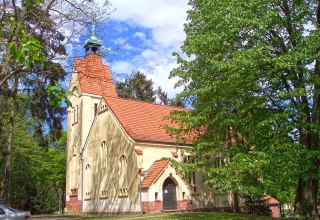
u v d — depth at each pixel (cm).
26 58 677
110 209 3516
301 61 1831
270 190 2359
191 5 2481
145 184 3105
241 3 1916
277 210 3703
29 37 710
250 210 3155
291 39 1948
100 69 2219
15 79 2534
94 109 4472
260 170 2072
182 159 3481
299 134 2011
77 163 4369
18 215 1914
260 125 1830
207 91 2052
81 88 4459
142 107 3912
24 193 5206
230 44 2045
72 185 4434
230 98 2061
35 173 5347
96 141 3947
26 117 3247
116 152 3544
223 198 3644
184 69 2381
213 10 2097
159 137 3494
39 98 2912
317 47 1778
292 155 1811
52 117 3106
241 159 1848
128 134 3378
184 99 2423
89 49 4097
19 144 4169
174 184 3284
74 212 4209
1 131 2958
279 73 1884
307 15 2030
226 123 2048
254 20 1827
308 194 2092
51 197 5822
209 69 2127
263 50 1852
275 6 1972
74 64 2006
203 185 3522
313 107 2047
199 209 3388
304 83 1873
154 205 3047
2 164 3738
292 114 1847
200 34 2152
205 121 2156
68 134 4703
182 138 2809
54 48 2111
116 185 3475
